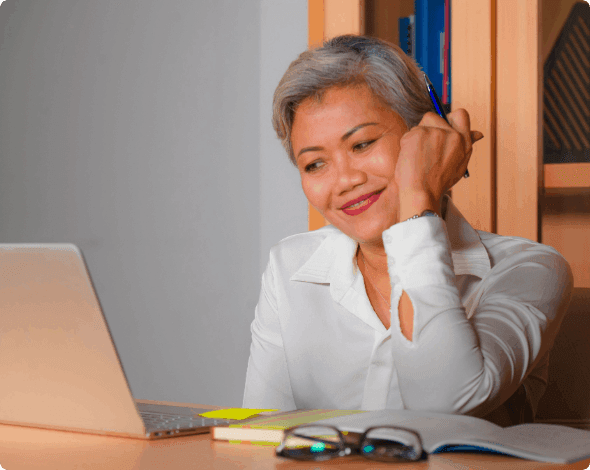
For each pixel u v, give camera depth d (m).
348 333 1.28
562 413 1.54
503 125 1.65
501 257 1.21
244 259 2.26
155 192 2.42
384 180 1.12
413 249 0.87
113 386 0.69
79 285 0.65
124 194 2.48
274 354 1.36
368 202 1.14
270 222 2.22
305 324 1.32
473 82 1.67
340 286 1.27
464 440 0.60
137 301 2.45
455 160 1.02
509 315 0.98
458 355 0.83
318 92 1.12
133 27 2.47
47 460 0.61
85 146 2.55
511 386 0.90
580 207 1.61
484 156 1.66
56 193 2.61
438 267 0.86
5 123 2.71
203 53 2.34
